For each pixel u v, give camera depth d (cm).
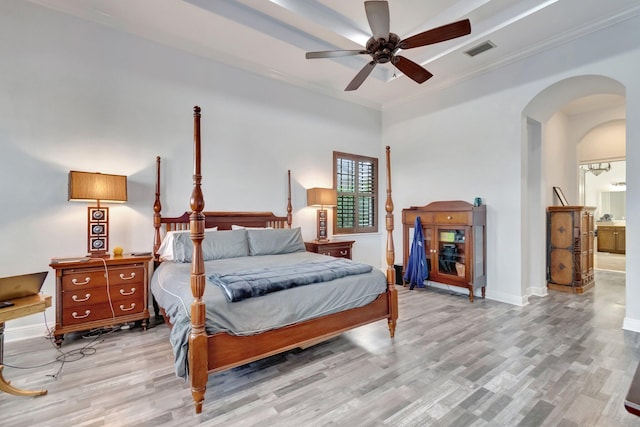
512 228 403
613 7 304
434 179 495
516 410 183
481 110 434
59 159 304
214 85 397
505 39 359
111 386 209
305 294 235
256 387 209
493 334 296
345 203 535
